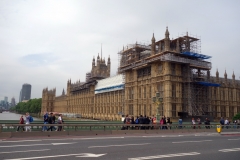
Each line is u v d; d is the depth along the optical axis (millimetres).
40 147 18625
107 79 115750
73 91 163375
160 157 15141
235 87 90750
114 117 100938
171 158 14930
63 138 26047
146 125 36688
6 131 27438
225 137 31469
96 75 136250
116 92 101500
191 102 65875
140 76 78812
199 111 68625
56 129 32688
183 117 62906
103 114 113188
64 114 158875
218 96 83438
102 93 116438
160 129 38688
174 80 66000
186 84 67812
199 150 18703
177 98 65688
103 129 34750
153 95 69562
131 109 81250
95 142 22406
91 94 131625
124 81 90562
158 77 68688
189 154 16609
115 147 19172
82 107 145250
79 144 20719
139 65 75750
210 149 19391
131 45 84062
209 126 46594
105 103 111812
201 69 73875
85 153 16047
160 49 71312
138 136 30609
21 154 15484
